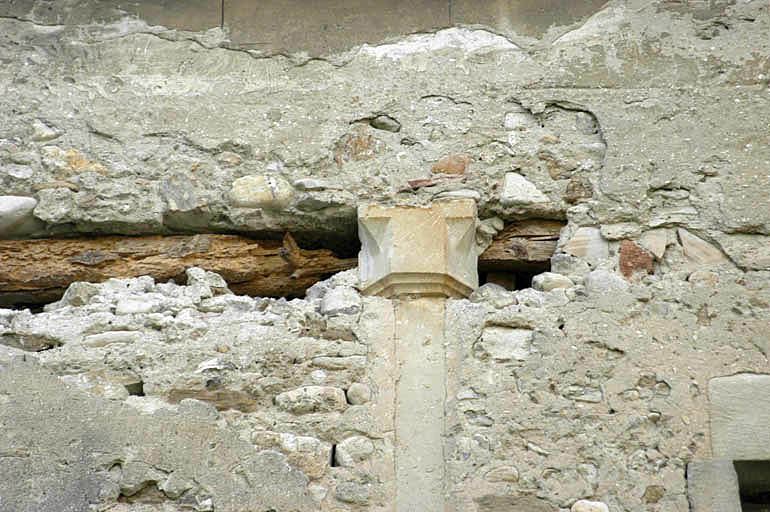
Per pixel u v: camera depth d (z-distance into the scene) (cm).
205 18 2177
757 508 1897
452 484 1789
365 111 2075
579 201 2000
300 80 2116
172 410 1827
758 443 1809
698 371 1856
